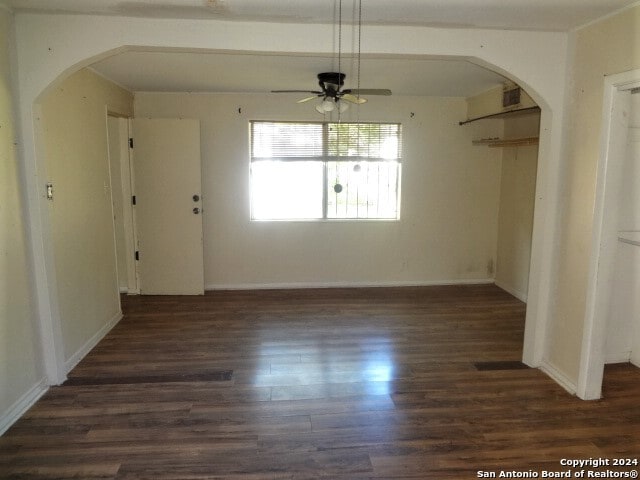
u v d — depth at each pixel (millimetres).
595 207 2719
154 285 5184
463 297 5125
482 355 3557
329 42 2781
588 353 2812
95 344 3734
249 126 5176
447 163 5402
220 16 2635
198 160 4996
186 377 3166
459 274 5633
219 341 3826
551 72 2969
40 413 2689
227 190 5246
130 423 2596
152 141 4930
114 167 5023
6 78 2562
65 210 3240
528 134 4754
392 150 5383
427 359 3479
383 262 5551
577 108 2881
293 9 2492
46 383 2984
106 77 4133
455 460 2281
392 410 2746
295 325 4219
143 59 3516
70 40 2668
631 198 3143
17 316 2664
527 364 3381
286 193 5387
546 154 3082
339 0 2346
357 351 3627
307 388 3016
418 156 5363
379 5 2422
